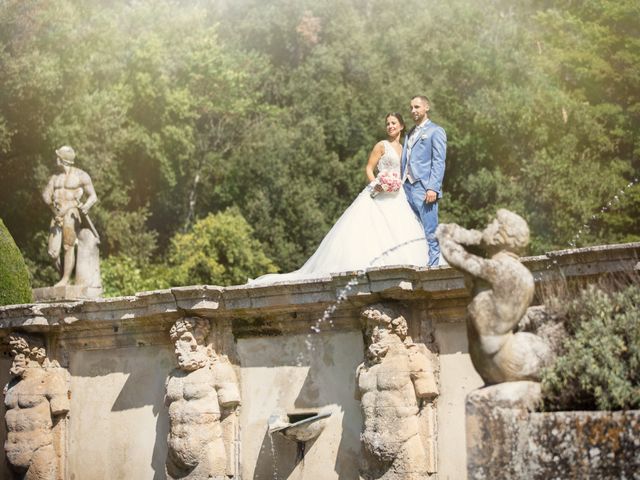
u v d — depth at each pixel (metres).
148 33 28.91
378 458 9.43
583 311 7.26
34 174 24.95
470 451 6.80
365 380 9.59
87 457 11.52
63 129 24.95
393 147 11.09
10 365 12.37
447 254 6.98
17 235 25.69
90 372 11.66
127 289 23.25
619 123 31.28
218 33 33.59
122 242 27.42
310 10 33.28
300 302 10.07
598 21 33.09
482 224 29.36
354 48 31.98
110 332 11.46
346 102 31.47
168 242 29.80
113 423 11.42
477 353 6.95
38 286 25.41
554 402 6.91
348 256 10.68
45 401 11.66
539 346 6.98
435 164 10.77
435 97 30.80
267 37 33.56
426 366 9.52
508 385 6.83
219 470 10.38
